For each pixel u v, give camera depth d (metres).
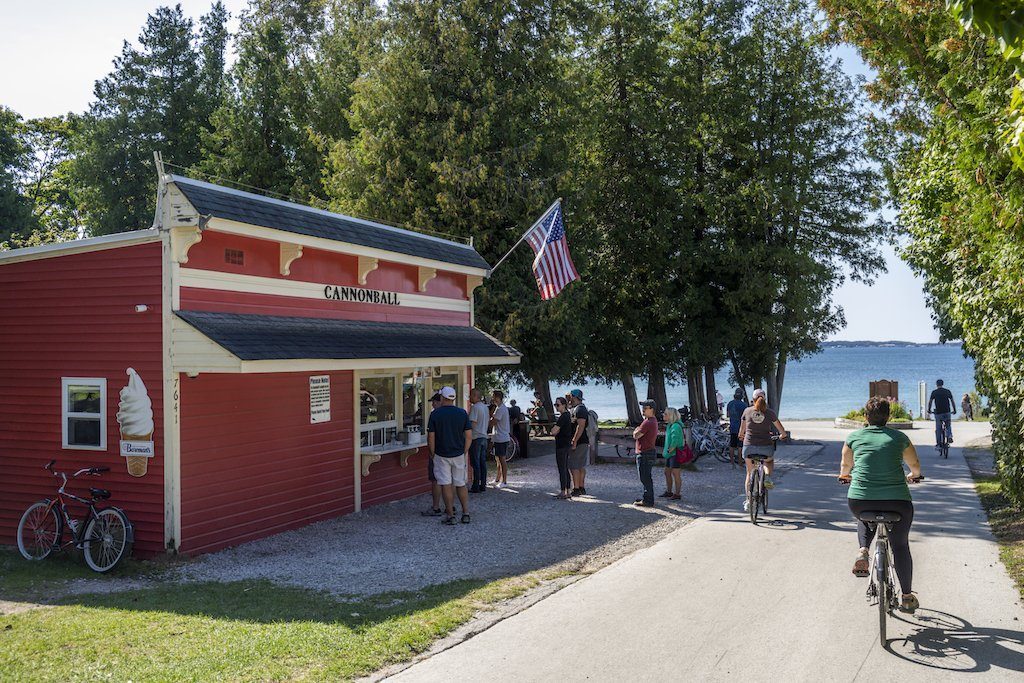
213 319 10.88
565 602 8.27
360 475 14.36
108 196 39.47
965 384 113.00
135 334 10.82
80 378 11.20
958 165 10.72
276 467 12.34
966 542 11.01
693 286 31.39
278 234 11.91
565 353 25.92
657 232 31.22
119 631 7.14
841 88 33.59
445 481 12.94
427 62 24.47
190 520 10.75
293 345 11.38
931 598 8.20
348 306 14.25
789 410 73.81
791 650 6.70
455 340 16.59
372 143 24.05
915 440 28.55
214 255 11.28
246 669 6.14
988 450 24.30
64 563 10.64
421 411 16.58
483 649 6.79
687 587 8.80
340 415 13.88
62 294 11.34
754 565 9.81
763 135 32.88
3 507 11.72
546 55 25.33
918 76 16.58
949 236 12.65
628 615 7.76
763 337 32.00
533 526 12.73
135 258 10.84
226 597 8.54
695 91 32.66
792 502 14.86
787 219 32.38
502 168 23.33
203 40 44.03
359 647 6.66
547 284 17.64
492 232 23.53
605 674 6.19
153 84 40.16
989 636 6.98
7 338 11.72
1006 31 4.87
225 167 34.09
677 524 12.80
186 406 10.73
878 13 16.97
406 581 9.29
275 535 12.18
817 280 32.47
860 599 8.23
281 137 35.00
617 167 32.41
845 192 33.72
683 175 32.69
